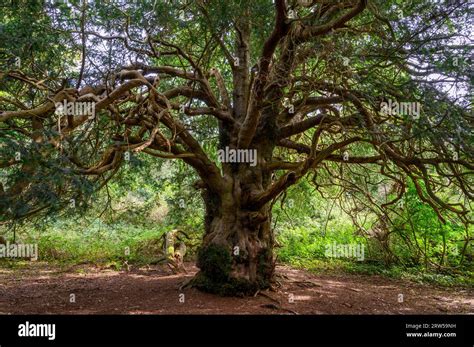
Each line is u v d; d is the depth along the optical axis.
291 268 13.68
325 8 7.70
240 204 8.82
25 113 5.90
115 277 11.80
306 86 8.02
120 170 10.29
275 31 7.07
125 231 17.30
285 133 9.66
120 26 7.71
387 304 8.99
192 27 9.17
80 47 7.98
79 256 15.16
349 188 11.48
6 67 6.64
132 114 7.41
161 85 11.16
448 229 13.86
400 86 7.03
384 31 7.35
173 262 12.05
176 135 7.96
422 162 8.19
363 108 7.59
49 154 5.39
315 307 8.12
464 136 6.77
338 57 6.97
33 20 6.44
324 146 11.40
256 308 7.79
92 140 8.70
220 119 9.27
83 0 6.96
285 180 8.02
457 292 11.18
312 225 17.91
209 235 8.84
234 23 8.00
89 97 6.67
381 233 14.54
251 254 8.62
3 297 9.02
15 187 5.23
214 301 8.09
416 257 14.26
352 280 12.17
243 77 9.68
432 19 6.73
